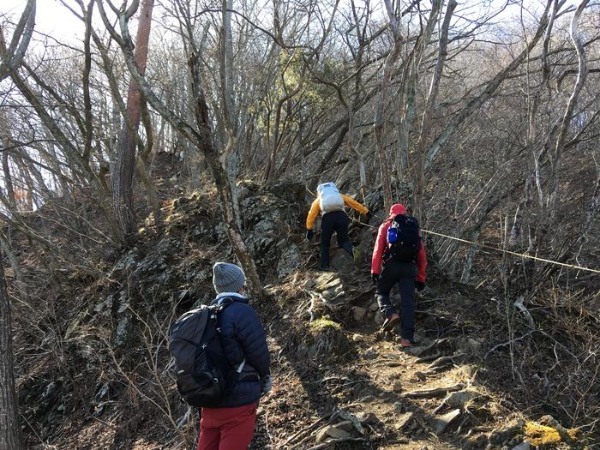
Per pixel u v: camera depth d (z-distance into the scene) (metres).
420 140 6.81
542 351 5.20
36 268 10.49
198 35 11.79
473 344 5.16
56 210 10.55
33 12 6.77
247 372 3.40
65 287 9.27
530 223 6.63
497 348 5.16
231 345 3.35
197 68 5.62
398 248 5.30
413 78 7.80
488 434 3.88
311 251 7.46
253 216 8.39
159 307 7.66
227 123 7.43
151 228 9.52
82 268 8.99
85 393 6.86
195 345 3.30
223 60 7.76
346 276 6.61
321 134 12.66
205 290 7.55
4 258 11.16
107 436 5.86
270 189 8.88
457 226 8.59
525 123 9.30
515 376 4.71
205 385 3.24
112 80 9.42
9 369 5.26
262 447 4.35
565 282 7.22
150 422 5.70
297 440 4.28
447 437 3.96
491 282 6.70
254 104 10.98
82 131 9.46
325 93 10.62
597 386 4.66
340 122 11.78
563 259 6.36
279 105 9.88
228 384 3.29
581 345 5.24
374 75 10.85
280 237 7.90
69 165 10.52
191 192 11.59
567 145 7.91
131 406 6.05
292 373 5.21
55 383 7.27
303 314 5.97
